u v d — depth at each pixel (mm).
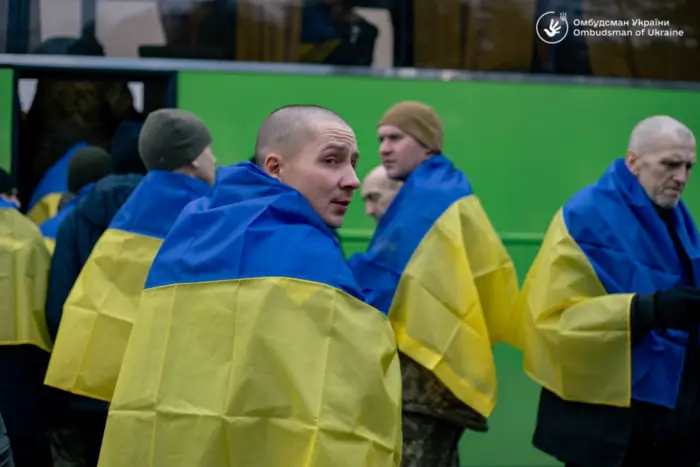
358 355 3951
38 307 7059
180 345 3998
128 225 6633
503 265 6688
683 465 6527
